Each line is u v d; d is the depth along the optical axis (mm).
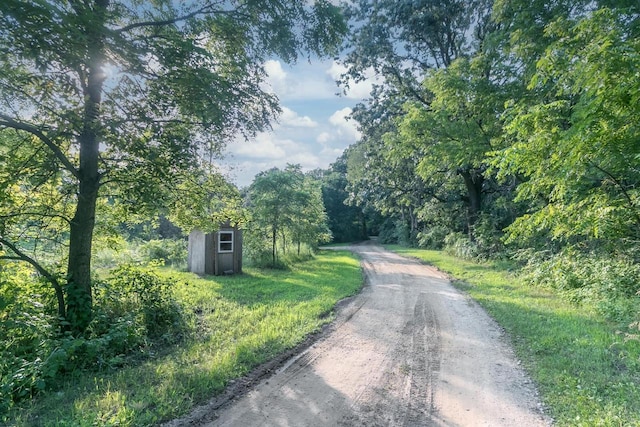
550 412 4047
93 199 6871
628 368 5012
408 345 6422
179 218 9102
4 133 6379
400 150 20062
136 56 5066
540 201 15000
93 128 5504
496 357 5816
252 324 7578
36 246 7426
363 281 14211
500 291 11484
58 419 3730
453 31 21062
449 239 27250
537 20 12398
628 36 8438
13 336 5434
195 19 6363
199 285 12438
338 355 5902
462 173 22500
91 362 5371
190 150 6523
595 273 9703
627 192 8016
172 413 3881
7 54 4383
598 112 5867
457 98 16109
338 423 3844
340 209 62125
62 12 4070
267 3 6316
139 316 6988
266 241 19188
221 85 5891
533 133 7590
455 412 4094
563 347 6020
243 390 4570
